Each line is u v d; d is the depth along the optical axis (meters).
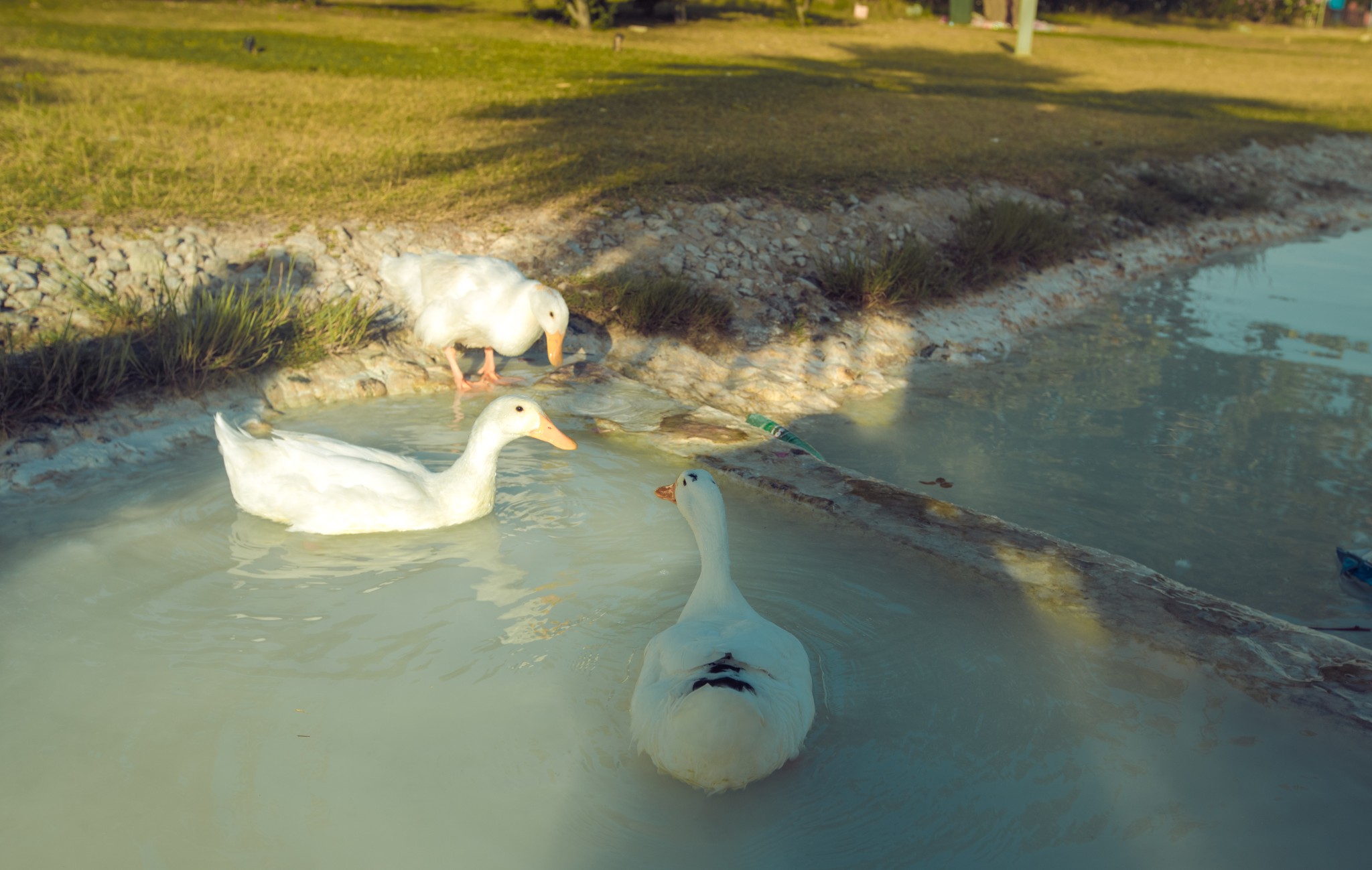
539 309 6.50
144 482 5.39
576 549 4.78
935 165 12.27
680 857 2.90
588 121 13.75
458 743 3.36
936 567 4.59
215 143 11.16
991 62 25.55
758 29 29.86
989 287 9.93
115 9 25.81
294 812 3.03
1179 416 7.37
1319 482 6.27
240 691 3.60
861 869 2.86
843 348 8.38
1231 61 29.38
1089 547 5.21
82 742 3.31
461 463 4.98
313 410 6.56
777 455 5.91
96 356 6.29
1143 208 12.80
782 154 12.12
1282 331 9.54
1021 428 7.11
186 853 2.86
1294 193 15.24
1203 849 2.96
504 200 9.74
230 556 4.62
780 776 3.22
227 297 7.04
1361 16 47.47
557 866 2.85
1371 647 4.39
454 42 22.91
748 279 9.02
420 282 6.94
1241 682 3.77
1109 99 19.97
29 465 5.38
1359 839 3.02
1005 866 2.88
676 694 3.04
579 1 26.72
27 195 8.31
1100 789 3.20
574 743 3.37
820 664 3.81
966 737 3.43
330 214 8.91
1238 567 5.18
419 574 4.51
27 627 3.95
